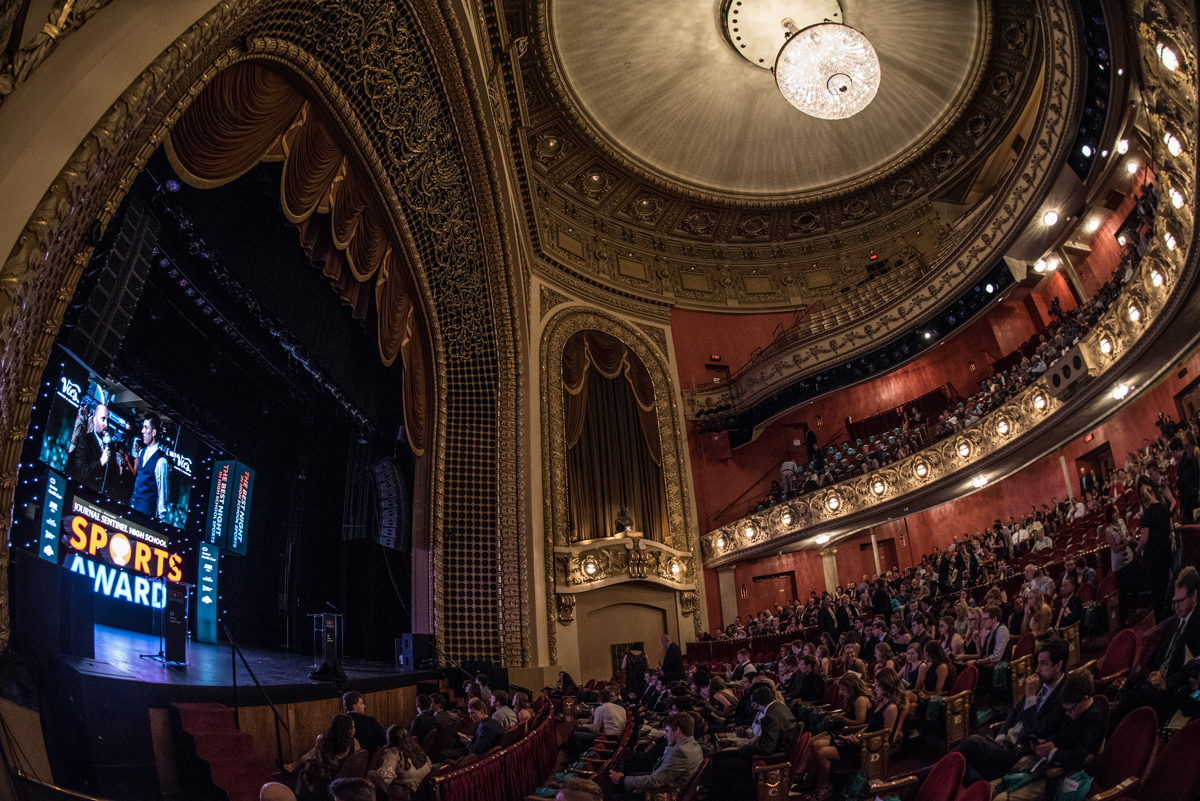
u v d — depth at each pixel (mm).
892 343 18875
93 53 4609
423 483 13656
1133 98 11977
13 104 4102
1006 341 18500
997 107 19250
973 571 13133
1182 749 2889
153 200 7785
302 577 13016
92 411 8852
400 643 12398
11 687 4602
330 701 7660
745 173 21547
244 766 5566
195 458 11625
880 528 19547
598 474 18500
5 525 4586
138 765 5152
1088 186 14328
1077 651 6633
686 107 19766
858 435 20469
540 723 7332
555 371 18281
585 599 17312
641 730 7516
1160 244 10562
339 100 9539
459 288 14320
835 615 13164
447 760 6355
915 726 6121
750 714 7457
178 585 10516
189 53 5301
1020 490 17000
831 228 23000
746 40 18438
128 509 9875
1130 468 11930
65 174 4312
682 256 22734
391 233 11969
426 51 10758
